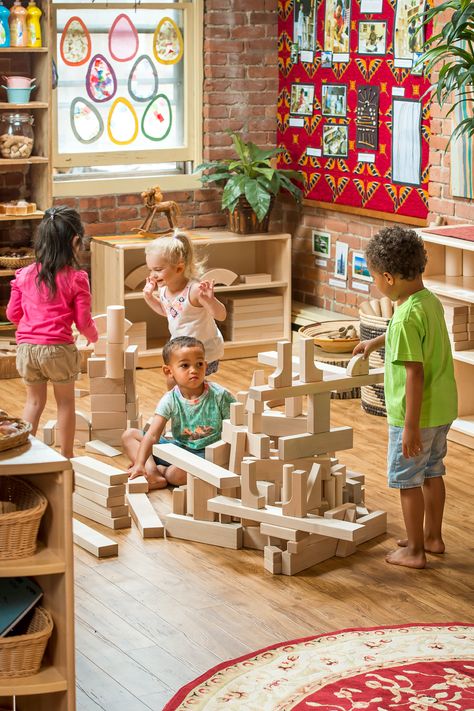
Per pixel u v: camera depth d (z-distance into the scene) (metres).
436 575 3.89
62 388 4.93
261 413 4.14
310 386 4.02
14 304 4.97
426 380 3.86
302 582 3.83
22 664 2.71
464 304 5.48
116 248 6.79
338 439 4.12
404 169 6.62
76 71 7.11
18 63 6.72
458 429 5.48
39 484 2.80
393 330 3.79
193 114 7.50
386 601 3.68
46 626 2.73
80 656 3.27
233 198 7.09
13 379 6.55
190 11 7.34
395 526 4.36
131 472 4.69
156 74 7.36
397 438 3.87
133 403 5.27
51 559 2.68
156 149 7.44
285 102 7.62
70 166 7.17
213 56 7.43
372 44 6.75
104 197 7.22
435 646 3.32
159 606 3.62
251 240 7.18
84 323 4.91
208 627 3.47
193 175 7.54
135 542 4.18
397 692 3.03
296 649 3.29
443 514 4.47
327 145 7.27
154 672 3.18
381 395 5.82
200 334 5.13
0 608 2.75
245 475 4.03
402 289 3.83
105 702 3.01
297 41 7.41
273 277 7.45
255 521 4.12
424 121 6.40
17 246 6.92
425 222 6.51
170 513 4.31
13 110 6.60
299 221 7.68
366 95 6.86
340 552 4.06
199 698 3.00
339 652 3.27
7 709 2.96
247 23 7.48
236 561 4.00
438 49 5.18
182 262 5.08
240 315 7.19
